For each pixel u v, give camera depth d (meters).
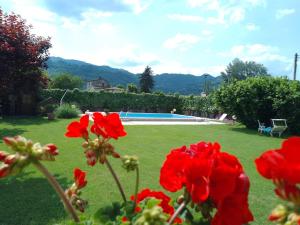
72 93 28.92
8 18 13.38
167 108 33.91
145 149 11.38
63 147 10.78
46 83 21.69
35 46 14.48
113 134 1.19
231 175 0.90
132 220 1.07
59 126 16.89
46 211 5.14
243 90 19.83
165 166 1.06
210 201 0.96
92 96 29.89
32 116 22.44
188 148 1.15
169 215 1.09
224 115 25.84
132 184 6.85
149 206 1.10
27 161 0.84
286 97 18.77
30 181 6.72
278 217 0.67
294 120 18.95
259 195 6.54
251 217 0.96
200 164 0.91
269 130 18.17
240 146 13.27
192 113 32.38
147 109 33.06
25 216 4.94
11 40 12.87
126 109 31.84
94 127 1.21
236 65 90.75
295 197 0.64
